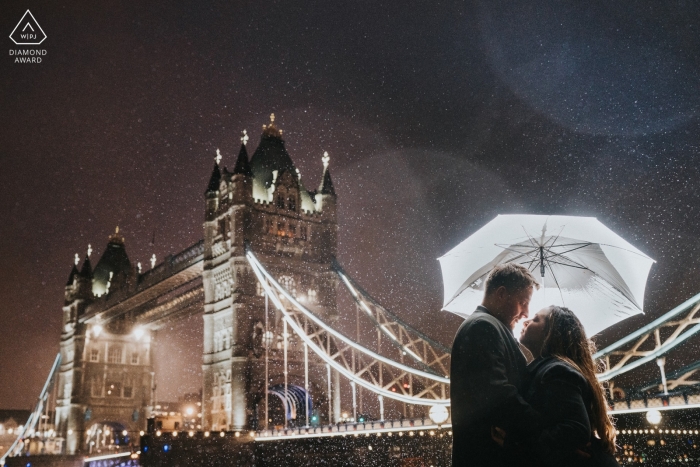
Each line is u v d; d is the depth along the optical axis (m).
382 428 57.09
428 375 63.06
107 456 109.56
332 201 107.00
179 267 109.62
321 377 97.06
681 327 33.09
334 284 103.12
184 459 72.69
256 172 103.69
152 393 146.12
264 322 96.06
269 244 99.25
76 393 138.62
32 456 117.62
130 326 147.00
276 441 74.88
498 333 5.94
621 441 38.72
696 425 36.03
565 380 5.69
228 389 93.06
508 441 5.53
